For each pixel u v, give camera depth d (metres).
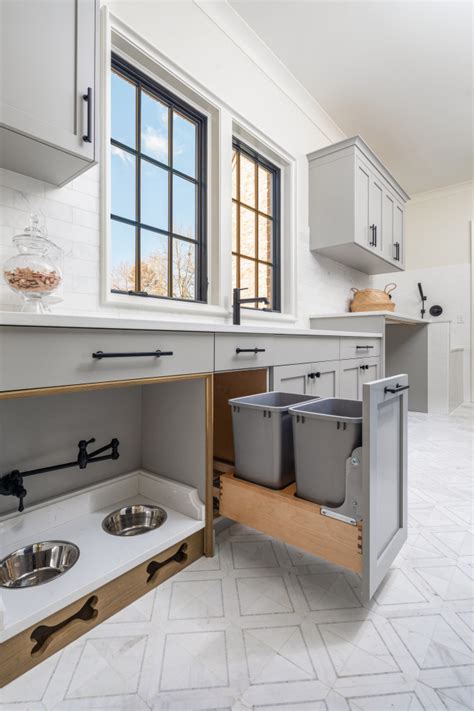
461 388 4.65
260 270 2.59
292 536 1.16
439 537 1.49
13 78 1.00
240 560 1.33
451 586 1.18
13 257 1.15
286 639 0.96
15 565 1.13
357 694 0.81
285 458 1.28
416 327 4.28
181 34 1.85
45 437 1.33
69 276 1.38
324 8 2.08
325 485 1.13
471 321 4.61
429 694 0.81
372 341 2.76
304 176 2.88
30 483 1.29
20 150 1.11
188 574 1.25
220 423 1.82
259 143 2.43
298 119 2.79
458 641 0.96
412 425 3.56
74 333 0.94
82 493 1.40
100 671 0.87
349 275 3.54
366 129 3.33
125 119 1.70
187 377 1.25
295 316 2.72
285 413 1.27
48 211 1.32
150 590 1.16
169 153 1.90
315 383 2.03
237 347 1.47
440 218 4.78
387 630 0.99
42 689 0.82
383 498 1.12
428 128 3.32
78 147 1.13
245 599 1.12
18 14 1.02
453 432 3.27
